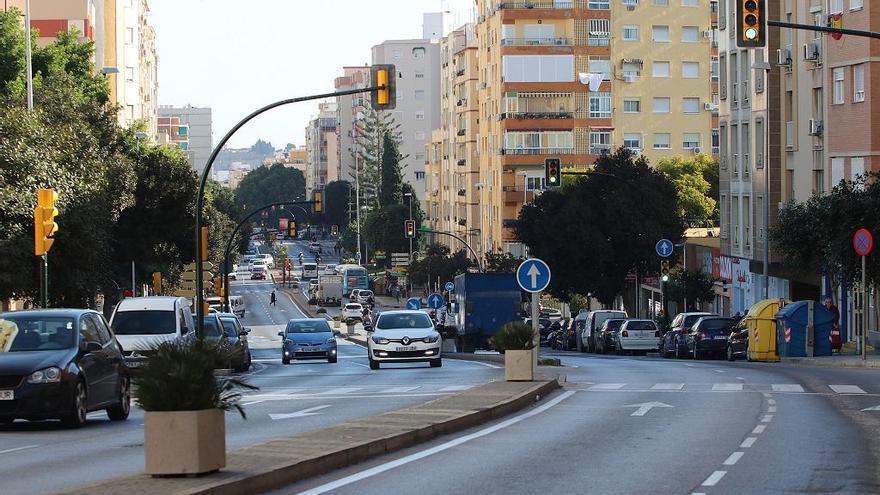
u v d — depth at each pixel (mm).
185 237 77125
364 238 195125
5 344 25406
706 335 58125
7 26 66750
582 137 125812
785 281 74188
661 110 127562
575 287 86438
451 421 22156
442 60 170750
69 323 26031
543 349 86312
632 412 26031
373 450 18578
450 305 92438
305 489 15258
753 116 77625
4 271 47156
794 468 16969
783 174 73625
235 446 20328
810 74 68938
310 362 64062
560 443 20359
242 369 53281
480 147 142125
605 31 125938
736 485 15445
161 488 13875
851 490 14961
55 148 50750
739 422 23500
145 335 39594
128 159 66000
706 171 121000
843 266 51031
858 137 61469
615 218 84000
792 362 50656
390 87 39500
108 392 26750
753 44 30406
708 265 91125
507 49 125188
